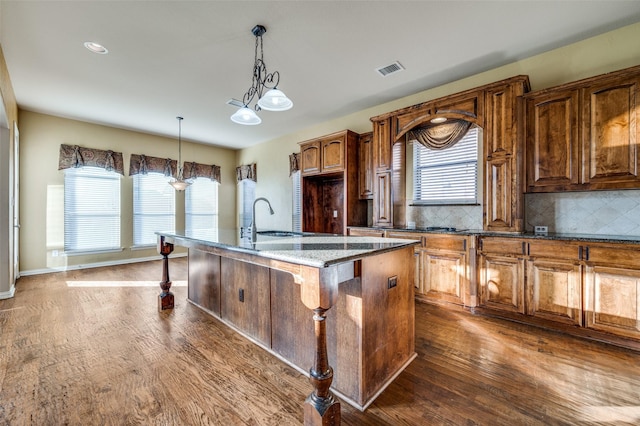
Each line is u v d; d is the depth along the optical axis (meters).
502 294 2.86
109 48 2.95
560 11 2.45
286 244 2.06
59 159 5.04
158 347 2.33
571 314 2.49
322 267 1.38
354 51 3.04
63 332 2.61
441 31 2.71
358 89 3.99
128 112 4.84
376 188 4.05
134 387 1.81
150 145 6.19
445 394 1.73
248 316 2.52
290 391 1.78
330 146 4.73
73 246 5.24
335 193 5.42
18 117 4.64
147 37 2.77
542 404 1.63
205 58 3.15
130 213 5.91
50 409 1.60
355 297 1.66
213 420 1.53
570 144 2.70
